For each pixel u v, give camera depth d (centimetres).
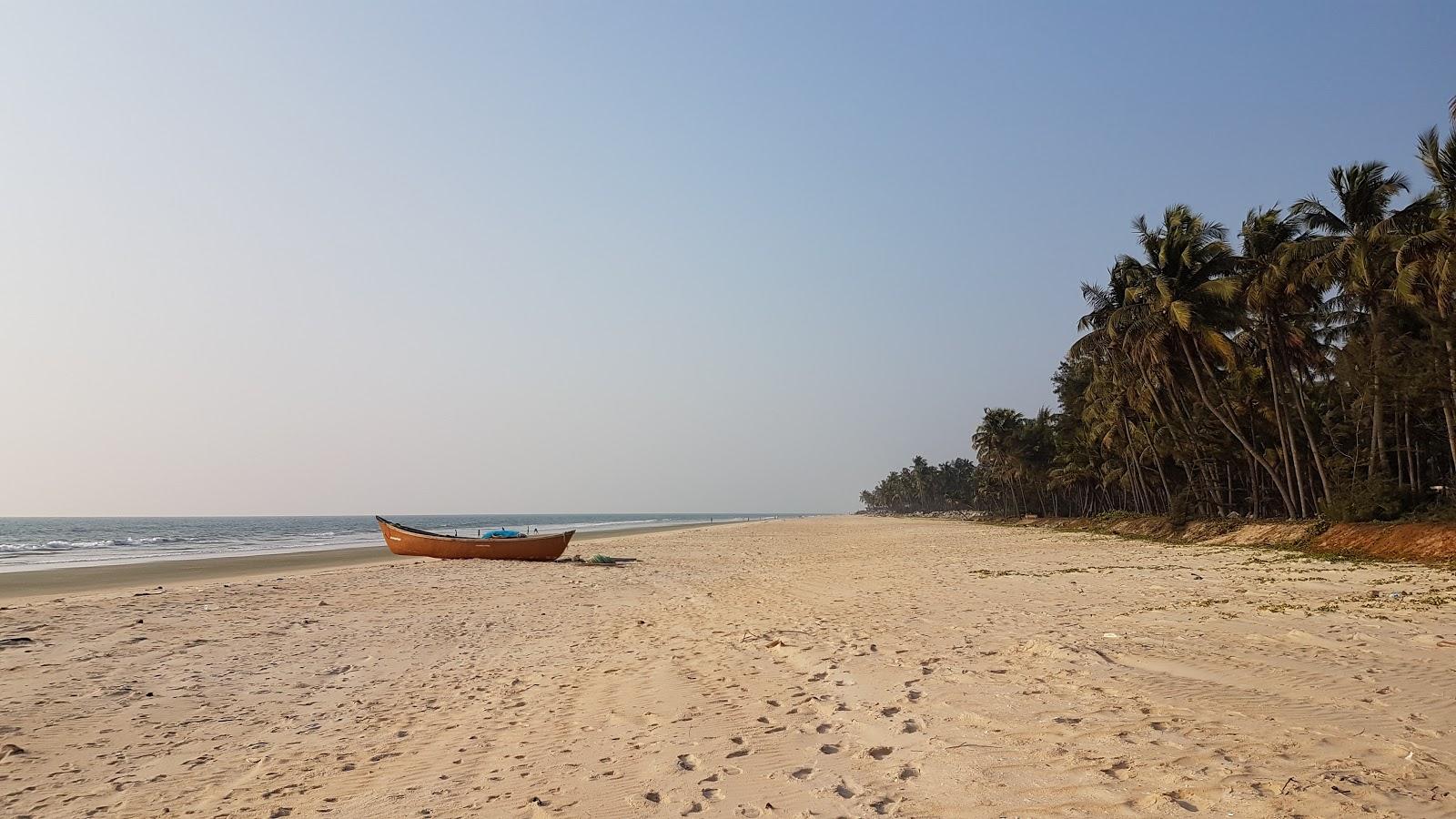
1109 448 5428
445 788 556
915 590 1706
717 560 3306
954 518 12181
